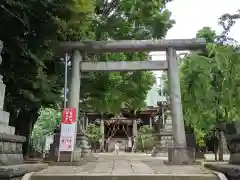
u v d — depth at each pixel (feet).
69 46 52.54
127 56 69.15
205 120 56.59
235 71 38.04
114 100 72.49
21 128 60.08
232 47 38.17
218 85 50.88
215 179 26.99
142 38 66.80
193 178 27.35
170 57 52.37
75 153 45.65
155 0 63.87
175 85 51.16
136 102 79.25
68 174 28.30
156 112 154.51
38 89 46.24
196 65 53.26
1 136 25.13
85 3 41.06
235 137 27.68
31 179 26.91
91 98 70.85
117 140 196.75
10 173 22.43
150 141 138.31
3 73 41.57
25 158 57.98
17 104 47.47
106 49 53.21
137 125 184.03
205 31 57.31
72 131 46.70
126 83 71.15
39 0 36.09
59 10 39.60
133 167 38.58
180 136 48.73
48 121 133.28
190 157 46.70
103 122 168.76
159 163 47.88
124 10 64.64
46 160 50.96
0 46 30.83
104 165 42.78
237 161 27.76
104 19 63.52
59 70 57.16
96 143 155.33
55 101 55.11
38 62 41.22
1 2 33.99
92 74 65.62
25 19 36.50
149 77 76.23
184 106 59.41
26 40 41.22
